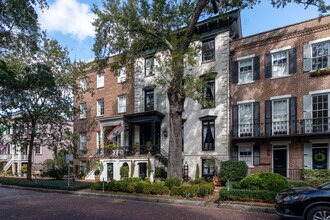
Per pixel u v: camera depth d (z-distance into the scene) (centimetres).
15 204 1227
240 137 1884
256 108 1897
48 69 1798
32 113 2272
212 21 2039
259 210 1016
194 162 2064
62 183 1930
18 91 1711
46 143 2447
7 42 1424
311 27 1744
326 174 1534
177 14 1602
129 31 1638
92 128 2762
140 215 955
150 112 2166
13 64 1870
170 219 889
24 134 2397
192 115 2125
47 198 1428
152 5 1566
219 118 1995
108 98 2681
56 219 900
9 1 1230
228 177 1739
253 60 1948
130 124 2322
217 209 1076
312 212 748
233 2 1551
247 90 1950
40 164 3453
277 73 1859
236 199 1132
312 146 1678
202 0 1494
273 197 1056
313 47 1738
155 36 1631
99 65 1778
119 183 1517
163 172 1997
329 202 733
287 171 1736
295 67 1784
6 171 3722
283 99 1809
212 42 2105
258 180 1171
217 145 1980
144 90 2409
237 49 2019
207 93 2061
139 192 1422
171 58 1544
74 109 2458
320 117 1667
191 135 2109
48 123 2377
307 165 1677
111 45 1689
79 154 2797
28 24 1388
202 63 2111
